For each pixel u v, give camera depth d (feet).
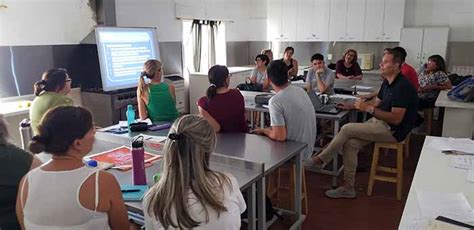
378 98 11.63
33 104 8.58
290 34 25.44
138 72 16.97
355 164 11.12
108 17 16.30
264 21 27.14
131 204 5.32
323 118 12.00
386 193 11.60
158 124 9.70
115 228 4.52
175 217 4.16
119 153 7.52
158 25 19.79
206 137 4.35
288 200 10.91
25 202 4.17
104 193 4.23
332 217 10.09
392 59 10.55
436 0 21.83
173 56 21.12
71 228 4.10
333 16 23.84
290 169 9.63
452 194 5.20
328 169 13.07
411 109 10.55
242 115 9.37
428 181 5.70
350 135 10.95
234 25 26.16
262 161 7.11
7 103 12.97
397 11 22.03
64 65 15.17
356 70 19.43
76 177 4.13
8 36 13.11
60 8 14.75
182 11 21.26
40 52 14.21
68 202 4.03
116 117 15.42
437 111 17.67
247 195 6.83
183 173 4.22
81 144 4.21
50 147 4.09
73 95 15.46
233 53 26.40
